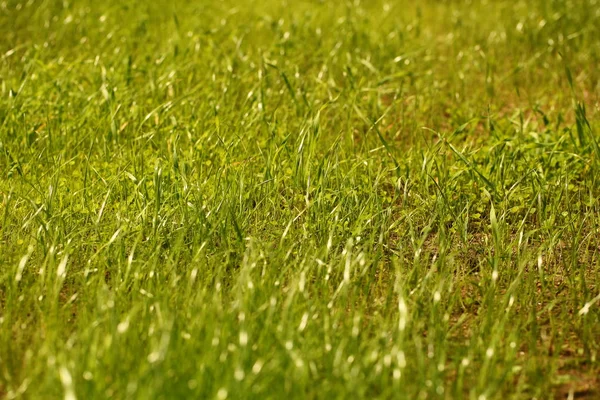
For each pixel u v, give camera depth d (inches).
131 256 202.8
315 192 264.7
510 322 203.9
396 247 241.6
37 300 200.8
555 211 265.4
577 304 214.1
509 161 290.2
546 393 179.0
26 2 476.4
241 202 240.8
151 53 398.3
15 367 178.1
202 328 180.5
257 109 325.7
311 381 168.4
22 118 311.6
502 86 407.2
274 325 185.2
